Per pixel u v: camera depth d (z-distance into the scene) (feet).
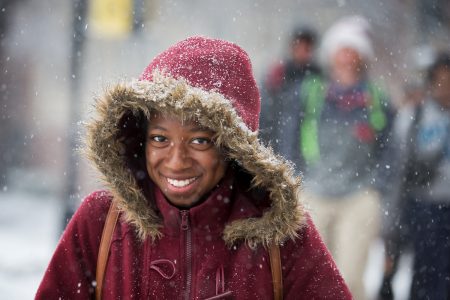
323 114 36.76
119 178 16.85
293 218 16.52
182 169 16.43
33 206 75.46
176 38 109.40
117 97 16.39
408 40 98.78
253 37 116.26
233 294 16.81
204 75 16.49
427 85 36.22
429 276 35.91
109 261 17.07
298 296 17.11
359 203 36.06
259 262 16.88
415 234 36.06
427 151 35.91
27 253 52.29
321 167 36.52
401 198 36.19
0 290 42.14
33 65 93.35
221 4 115.65
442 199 35.76
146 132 17.13
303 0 113.80
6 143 88.89
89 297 17.51
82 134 17.13
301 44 39.17
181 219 16.76
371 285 42.22
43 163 88.74
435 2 87.51
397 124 36.76
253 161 16.20
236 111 16.49
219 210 16.75
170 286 16.85
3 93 90.38
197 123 16.31
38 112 92.02
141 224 16.84
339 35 37.83
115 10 51.42
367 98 36.76
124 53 93.76
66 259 17.39
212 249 16.89
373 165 36.52
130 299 16.84
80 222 17.38
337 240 36.37
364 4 104.88
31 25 93.76
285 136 37.14
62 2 94.68
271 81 38.73
